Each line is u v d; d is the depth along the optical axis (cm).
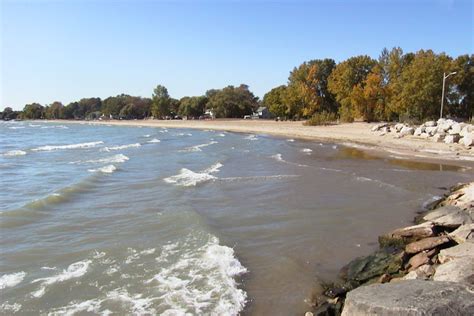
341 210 1564
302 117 9531
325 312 773
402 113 5922
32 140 6041
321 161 2986
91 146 4747
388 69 6862
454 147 3450
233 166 2791
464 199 1427
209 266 1027
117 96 19762
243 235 1298
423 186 1959
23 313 808
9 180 2308
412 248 991
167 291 893
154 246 1175
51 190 2012
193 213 1495
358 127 6241
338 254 1121
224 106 13538
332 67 8719
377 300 582
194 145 4738
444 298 570
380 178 2197
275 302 846
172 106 15788
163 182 2189
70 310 817
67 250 1154
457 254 844
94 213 1552
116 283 936
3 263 1062
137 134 7675
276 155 3422
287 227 1371
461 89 6247
